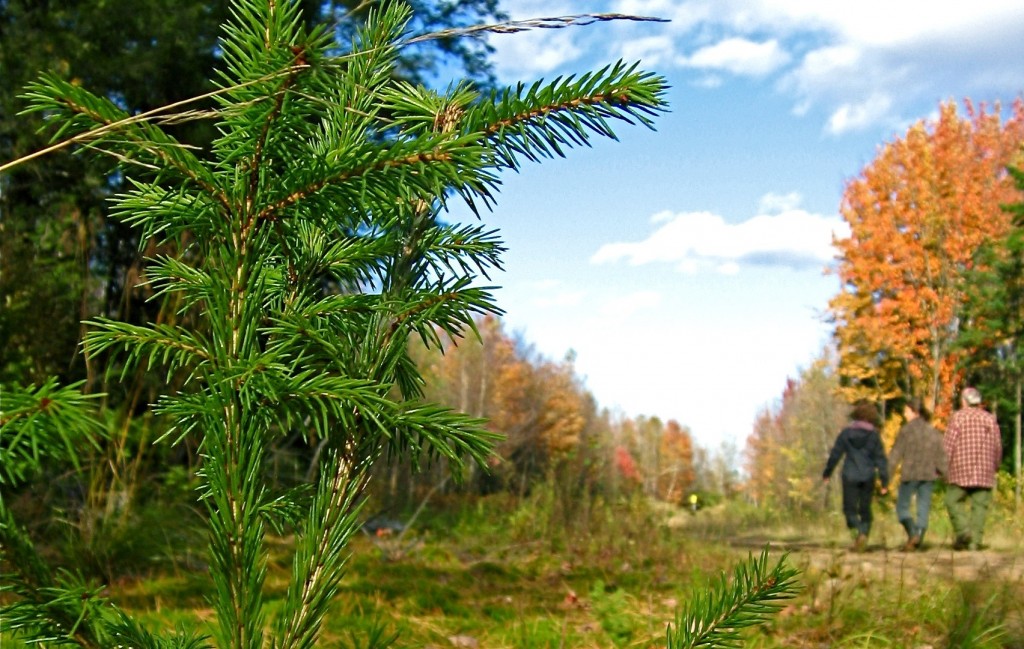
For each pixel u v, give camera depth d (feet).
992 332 86.53
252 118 3.25
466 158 3.21
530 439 57.93
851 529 35.27
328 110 3.65
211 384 3.34
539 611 15.21
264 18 3.24
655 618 13.98
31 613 3.27
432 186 3.28
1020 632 13.28
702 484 245.24
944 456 32.50
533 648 12.31
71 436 2.67
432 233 4.09
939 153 93.97
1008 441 90.94
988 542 34.12
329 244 4.13
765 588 4.14
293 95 3.23
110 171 3.47
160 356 3.95
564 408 106.63
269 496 3.72
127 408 19.66
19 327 21.80
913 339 94.53
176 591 14.98
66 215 29.40
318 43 3.05
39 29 35.12
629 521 29.04
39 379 20.99
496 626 13.67
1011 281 85.35
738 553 25.46
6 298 22.62
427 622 13.55
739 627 4.13
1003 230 90.07
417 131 3.92
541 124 3.34
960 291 91.40
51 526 18.10
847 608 14.10
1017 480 62.44
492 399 92.58
